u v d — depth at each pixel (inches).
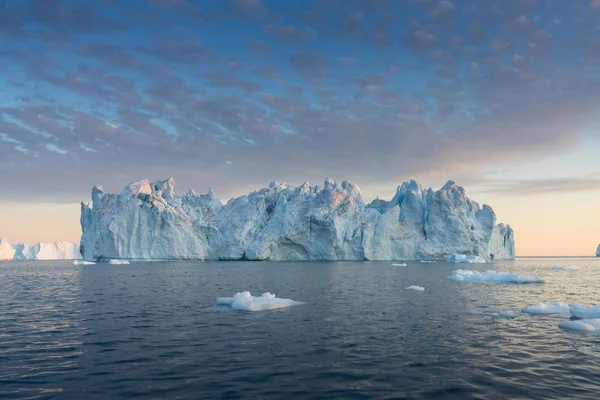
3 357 483.2
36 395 361.7
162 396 358.6
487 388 380.2
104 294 1167.6
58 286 1446.9
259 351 509.0
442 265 3134.8
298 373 422.3
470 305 922.1
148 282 1584.6
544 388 380.2
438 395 362.3
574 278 1923.0
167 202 4087.1
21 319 744.3
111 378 406.6
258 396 359.3
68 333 617.9
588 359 475.8
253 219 4212.6
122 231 3558.1
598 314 729.6
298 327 660.7
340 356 486.3
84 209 4057.6
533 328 653.9
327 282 1561.3
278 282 1565.0
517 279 1583.4
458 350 514.9
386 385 387.9
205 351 509.0
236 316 767.7
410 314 790.5
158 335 602.2
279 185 4763.8
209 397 356.5
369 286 1390.3
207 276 1914.4
